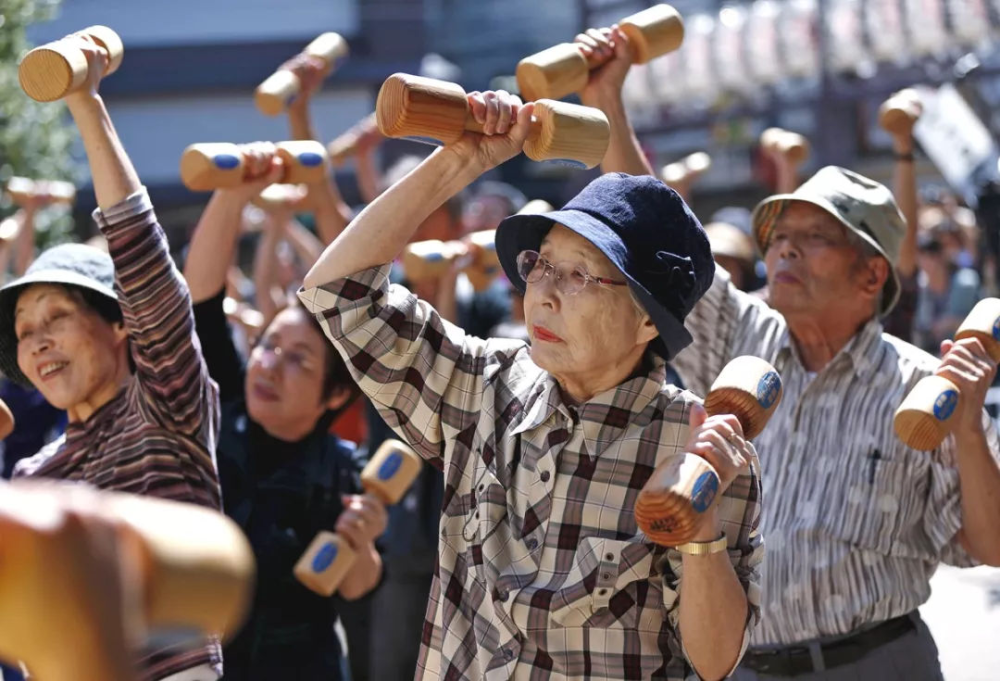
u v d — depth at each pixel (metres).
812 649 4.66
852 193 4.98
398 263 8.06
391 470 5.33
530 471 3.32
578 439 3.30
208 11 23.89
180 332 3.95
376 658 6.79
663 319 3.18
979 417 4.15
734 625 3.06
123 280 3.87
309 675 5.05
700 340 5.00
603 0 20.11
